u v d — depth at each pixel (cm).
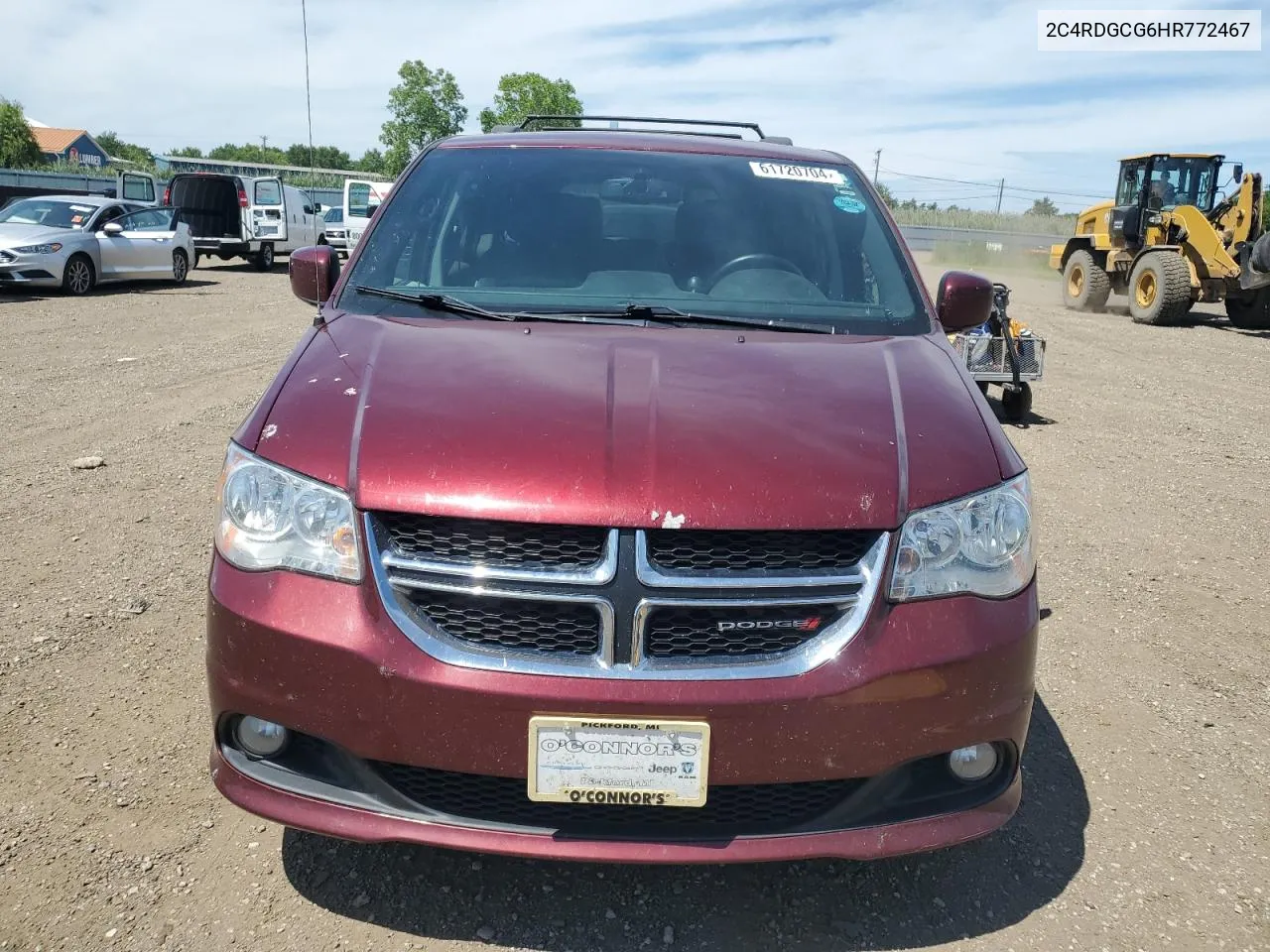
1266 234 1413
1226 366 1159
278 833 256
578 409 225
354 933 224
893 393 244
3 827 251
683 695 199
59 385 780
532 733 200
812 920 234
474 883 241
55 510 485
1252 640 396
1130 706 341
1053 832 270
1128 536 517
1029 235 4047
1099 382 1023
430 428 219
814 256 318
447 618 206
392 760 205
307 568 210
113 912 225
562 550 204
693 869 250
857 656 204
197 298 1491
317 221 2408
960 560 214
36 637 351
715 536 205
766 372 248
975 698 210
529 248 312
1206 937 231
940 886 247
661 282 304
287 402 234
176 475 550
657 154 349
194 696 318
